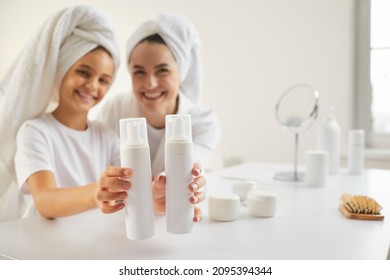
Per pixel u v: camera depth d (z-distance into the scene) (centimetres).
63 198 67
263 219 68
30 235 60
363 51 162
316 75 164
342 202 77
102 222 67
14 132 87
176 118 51
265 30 172
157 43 96
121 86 203
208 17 182
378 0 162
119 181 49
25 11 218
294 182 107
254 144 178
